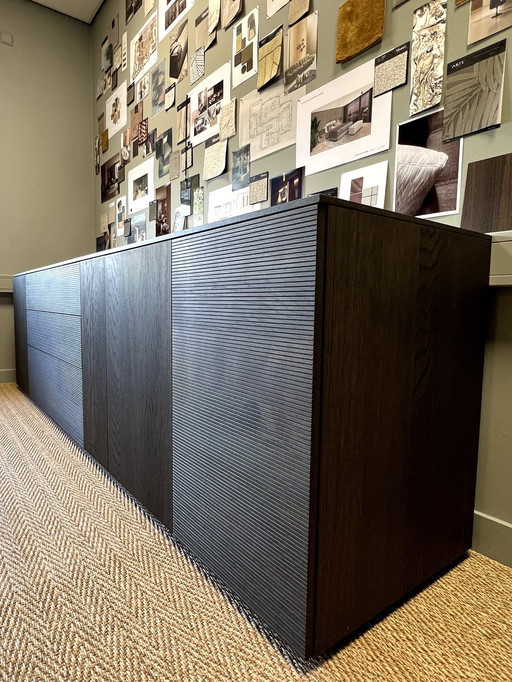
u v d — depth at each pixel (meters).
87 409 1.40
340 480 0.62
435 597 0.79
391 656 0.65
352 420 0.62
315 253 0.54
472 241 0.83
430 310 0.75
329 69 1.26
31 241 2.79
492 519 0.92
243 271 0.68
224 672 0.61
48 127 2.80
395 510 0.73
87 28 2.91
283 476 0.62
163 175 2.20
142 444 1.05
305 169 1.36
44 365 1.89
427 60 1.00
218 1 1.71
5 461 1.42
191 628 0.70
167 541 0.96
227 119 1.70
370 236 0.62
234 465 0.72
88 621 0.71
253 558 0.68
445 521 0.85
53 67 2.79
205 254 0.78
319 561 0.60
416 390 0.74
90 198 3.01
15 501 1.14
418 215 1.04
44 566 0.86
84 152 2.96
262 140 1.54
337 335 0.58
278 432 0.62
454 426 0.85
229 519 0.74
